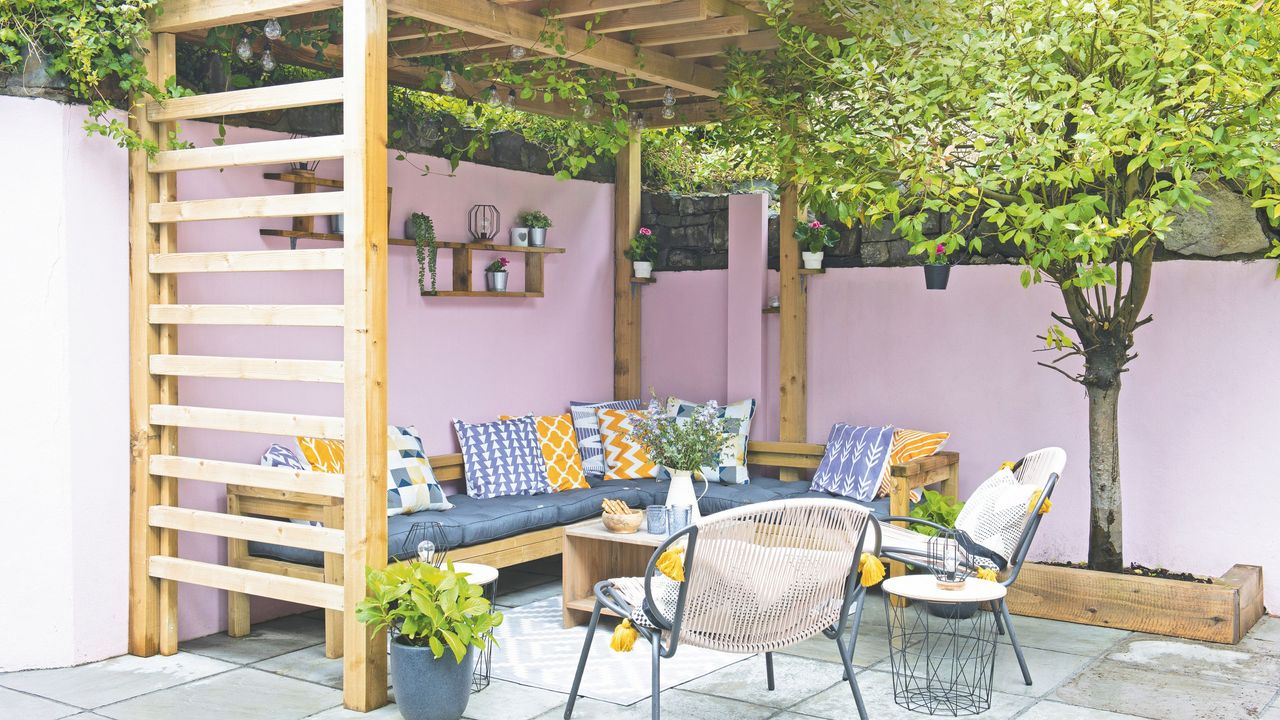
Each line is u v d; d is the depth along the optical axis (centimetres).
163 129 491
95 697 438
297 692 448
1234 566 577
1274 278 575
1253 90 451
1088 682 459
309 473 445
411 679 405
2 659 468
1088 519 631
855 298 710
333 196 436
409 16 497
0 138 457
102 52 466
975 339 668
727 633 384
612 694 448
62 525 472
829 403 721
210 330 532
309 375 445
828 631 402
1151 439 610
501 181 705
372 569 427
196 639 525
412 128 641
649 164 820
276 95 450
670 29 560
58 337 468
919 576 437
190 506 524
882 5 530
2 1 450
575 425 738
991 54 498
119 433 491
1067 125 522
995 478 502
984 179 492
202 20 467
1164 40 462
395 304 635
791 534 377
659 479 720
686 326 787
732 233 745
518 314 720
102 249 482
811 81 587
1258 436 581
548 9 512
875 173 543
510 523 575
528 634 537
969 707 429
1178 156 462
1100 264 554
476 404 689
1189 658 493
